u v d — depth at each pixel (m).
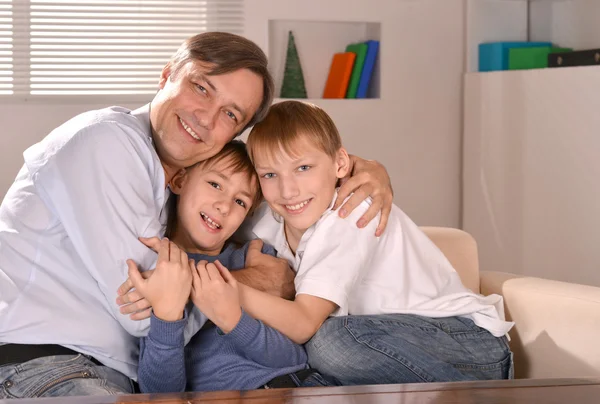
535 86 3.73
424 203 4.33
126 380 1.69
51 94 3.87
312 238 1.80
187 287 1.57
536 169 3.75
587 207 3.46
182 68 1.76
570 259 3.56
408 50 4.24
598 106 3.39
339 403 1.04
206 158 1.81
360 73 4.21
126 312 1.58
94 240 1.58
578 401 1.07
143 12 3.93
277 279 1.84
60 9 3.84
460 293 1.90
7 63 3.82
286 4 4.08
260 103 1.83
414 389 1.11
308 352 1.73
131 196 1.63
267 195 1.84
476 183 4.16
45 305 1.61
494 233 4.04
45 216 1.64
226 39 1.77
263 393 1.08
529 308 1.91
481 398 1.07
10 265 1.63
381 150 4.24
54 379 1.54
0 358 1.57
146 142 1.68
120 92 3.97
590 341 1.75
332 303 1.74
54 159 1.60
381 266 1.88
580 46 4.12
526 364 1.91
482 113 4.11
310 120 1.81
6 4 3.79
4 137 3.81
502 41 4.30
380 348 1.64
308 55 4.32
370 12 4.18
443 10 4.26
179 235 1.89
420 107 4.27
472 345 1.79
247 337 1.61
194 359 1.75
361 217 1.81
